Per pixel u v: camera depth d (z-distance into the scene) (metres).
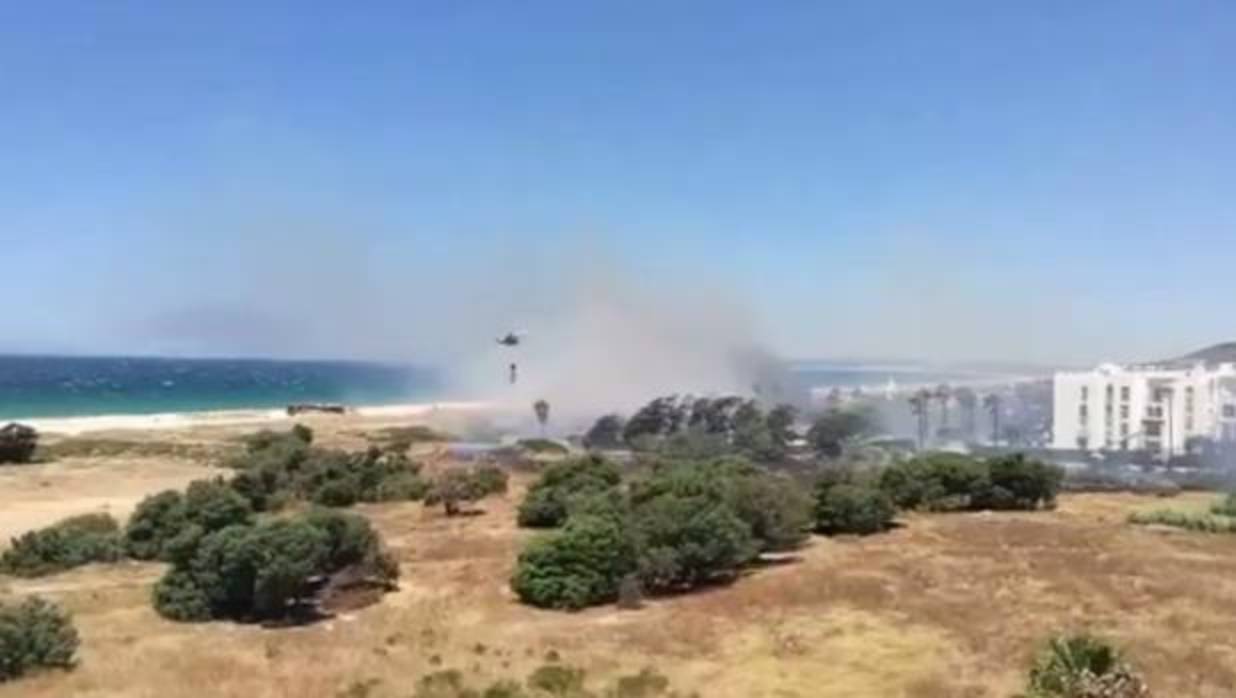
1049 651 29.97
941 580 49.28
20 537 59.66
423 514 70.00
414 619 44.09
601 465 72.00
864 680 34.44
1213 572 51.28
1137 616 42.69
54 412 189.25
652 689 33.06
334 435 123.56
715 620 43.00
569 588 46.31
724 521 51.31
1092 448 124.75
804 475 79.44
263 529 46.38
